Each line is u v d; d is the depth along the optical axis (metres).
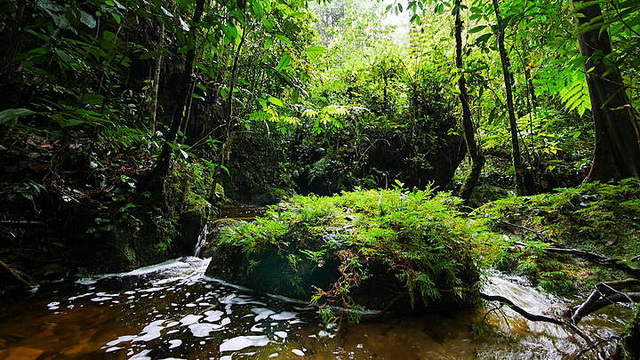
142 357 1.25
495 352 1.35
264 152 7.59
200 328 1.53
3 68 2.00
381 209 2.15
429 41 6.73
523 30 3.38
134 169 2.85
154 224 2.73
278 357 1.28
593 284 2.14
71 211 2.25
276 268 2.04
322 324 1.61
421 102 7.07
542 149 5.61
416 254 1.71
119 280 2.21
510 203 2.98
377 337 1.48
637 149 2.62
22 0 1.73
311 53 2.48
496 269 2.63
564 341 1.45
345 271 1.81
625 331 1.20
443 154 6.89
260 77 5.70
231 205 6.03
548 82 4.01
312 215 2.30
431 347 1.39
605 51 2.60
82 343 1.34
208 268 2.44
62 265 2.14
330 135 7.48
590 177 2.95
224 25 2.02
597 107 2.87
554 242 2.49
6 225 1.95
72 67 2.14
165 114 5.21
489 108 5.49
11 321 1.51
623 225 2.56
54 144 2.33
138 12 1.76
